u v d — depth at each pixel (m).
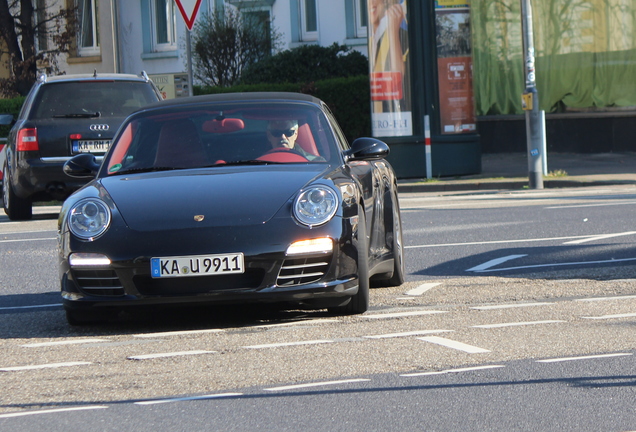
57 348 13.83
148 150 17.12
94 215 14.85
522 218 29.08
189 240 14.29
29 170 32.34
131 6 74.44
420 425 9.56
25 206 34.62
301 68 60.28
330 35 68.12
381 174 18.16
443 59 48.16
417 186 44.22
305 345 13.39
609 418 9.62
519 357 12.33
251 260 14.21
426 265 21.08
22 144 32.44
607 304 15.69
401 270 18.45
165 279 14.35
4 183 35.22
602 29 55.81
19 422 10.16
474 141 48.47
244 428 9.66
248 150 16.84
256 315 15.97
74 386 11.56
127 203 15.05
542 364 11.92
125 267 14.34
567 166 49.00
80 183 32.53
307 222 14.53
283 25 68.88
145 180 15.87
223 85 61.91
